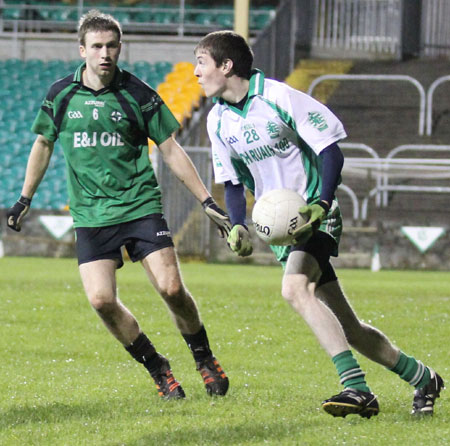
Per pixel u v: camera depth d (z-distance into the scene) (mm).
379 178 54219
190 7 81062
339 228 13453
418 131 62500
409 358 13758
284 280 13062
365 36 73000
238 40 13453
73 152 14805
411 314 28797
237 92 13484
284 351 21984
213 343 23078
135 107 14688
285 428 12422
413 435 11977
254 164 13797
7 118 66375
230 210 14227
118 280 40312
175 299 14812
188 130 55219
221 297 32719
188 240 53625
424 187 54500
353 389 12492
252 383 17156
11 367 19266
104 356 21156
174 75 67812
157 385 15258
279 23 67062
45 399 15133
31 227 55625
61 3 81000
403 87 66938
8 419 13359
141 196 14914
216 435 11984
